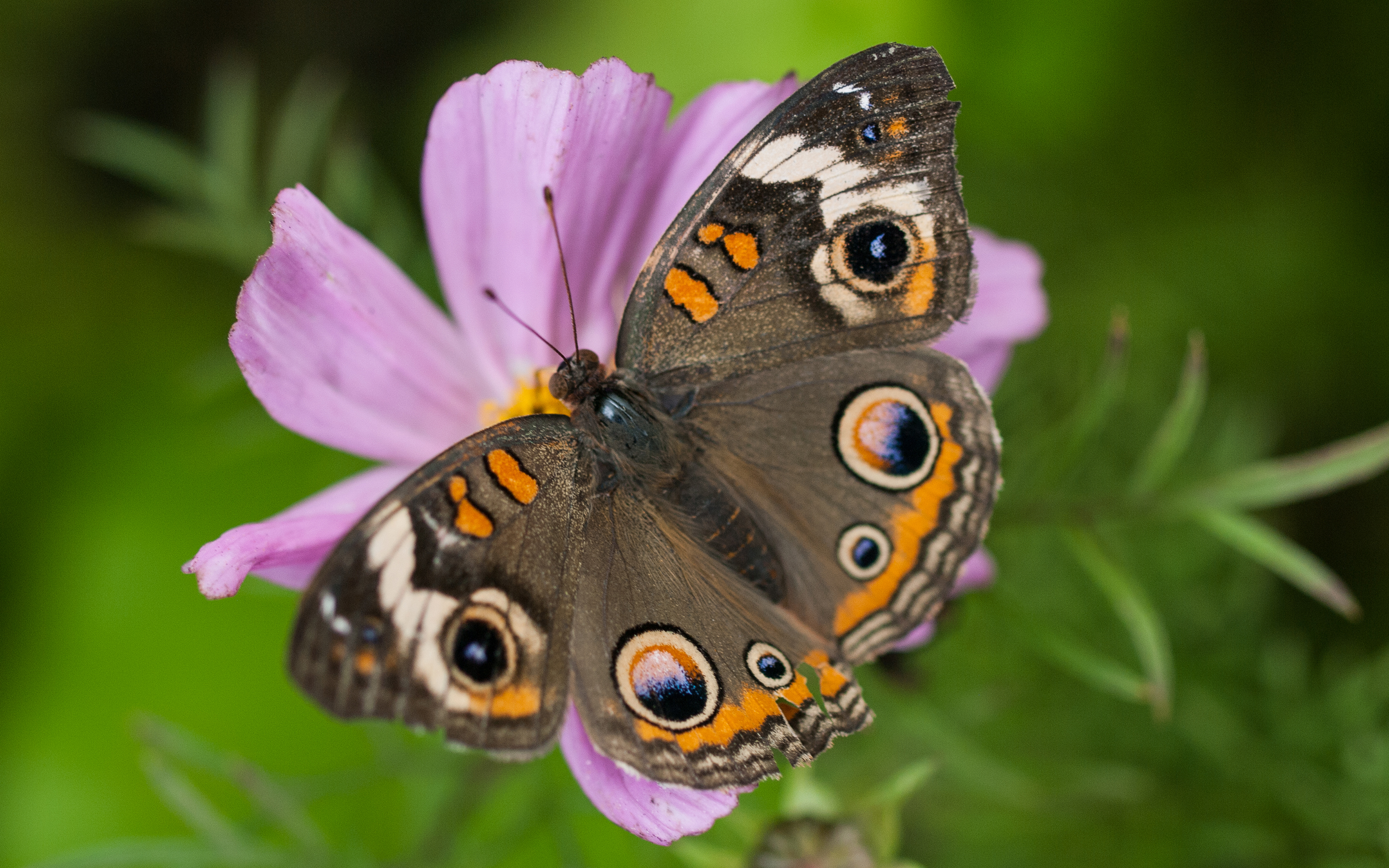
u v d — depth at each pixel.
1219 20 0.37
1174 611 0.35
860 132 0.29
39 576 0.38
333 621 0.28
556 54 0.37
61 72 0.41
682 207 0.30
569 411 0.31
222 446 0.38
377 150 0.38
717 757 0.29
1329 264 0.36
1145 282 0.36
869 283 0.29
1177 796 0.35
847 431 0.30
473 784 0.32
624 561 0.29
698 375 0.30
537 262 0.31
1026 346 0.35
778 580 0.29
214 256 0.37
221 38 0.41
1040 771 0.35
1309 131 0.37
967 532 0.29
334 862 0.32
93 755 0.37
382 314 0.31
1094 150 0.37
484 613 0.29
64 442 0.38
